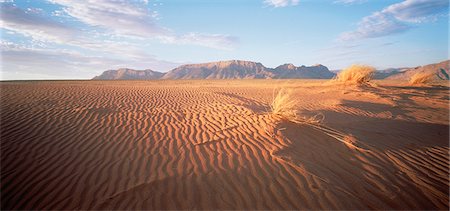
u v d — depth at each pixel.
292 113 7.16
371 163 4.71
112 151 5.36
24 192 3.97
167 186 4.10
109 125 6.95
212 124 7.08
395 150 5.27
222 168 4.64
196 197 3.83
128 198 3.81
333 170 4.50
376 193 3.87
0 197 3.84
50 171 4.56
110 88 15.09
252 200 3.77
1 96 10.44
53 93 11.72
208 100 10.70
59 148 5.45
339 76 16.44
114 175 4.44
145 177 4.36
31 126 6.65
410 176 4.32
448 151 5.34
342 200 3.71
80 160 4.96
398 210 3.53
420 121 7.51
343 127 6.57
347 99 10.60
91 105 9.19
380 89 13.74
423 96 11.79
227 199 3.79
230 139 5.95
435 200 3.74
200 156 5.13
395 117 7.84
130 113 8.22
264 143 5.66
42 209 3.60
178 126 6.96
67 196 3.88
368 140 5.72
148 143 5.79
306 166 4.62
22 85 15.68
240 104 9.70
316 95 11.87
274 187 4.05
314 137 5.89
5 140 5.75
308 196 3.81
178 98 11.27
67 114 7.82
